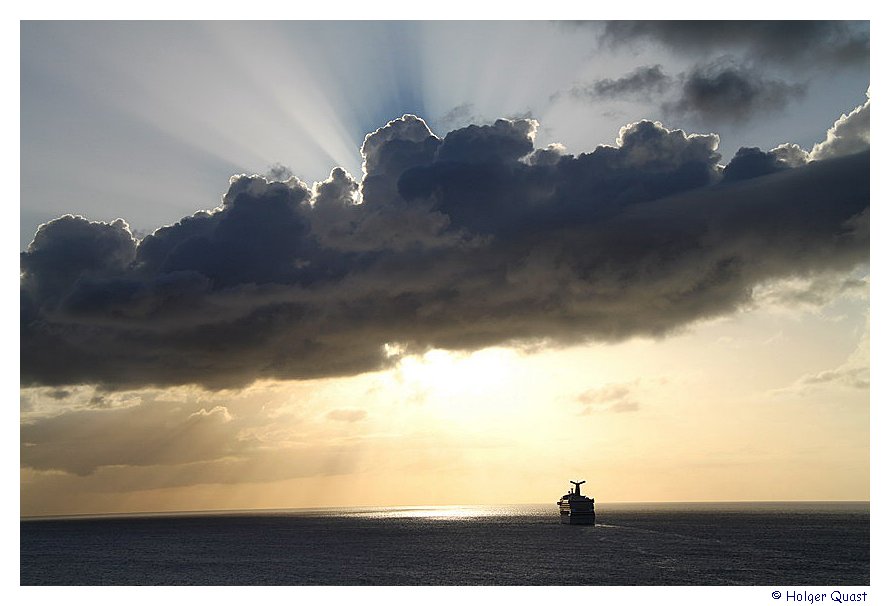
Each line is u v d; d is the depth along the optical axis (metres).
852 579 137.88
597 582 135.25
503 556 184.75
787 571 148.38
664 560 169.12
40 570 175.38
